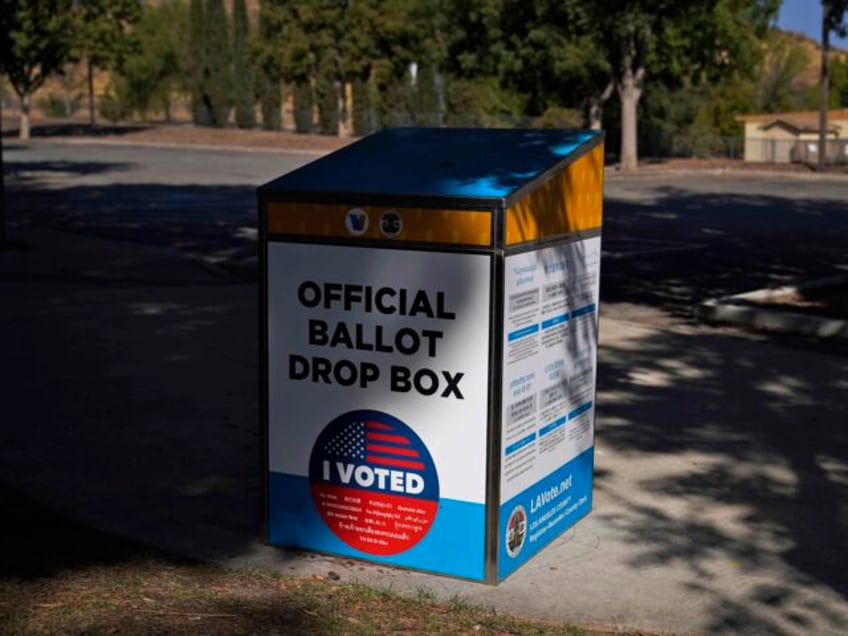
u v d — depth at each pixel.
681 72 48.44
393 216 5.22
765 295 13.62
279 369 5.64
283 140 57.38
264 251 5.56
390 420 5.40
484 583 5.37
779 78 83.88
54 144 55.69
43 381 9.49
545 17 44.22
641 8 37.97
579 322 5.93
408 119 60.72
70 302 13.44
